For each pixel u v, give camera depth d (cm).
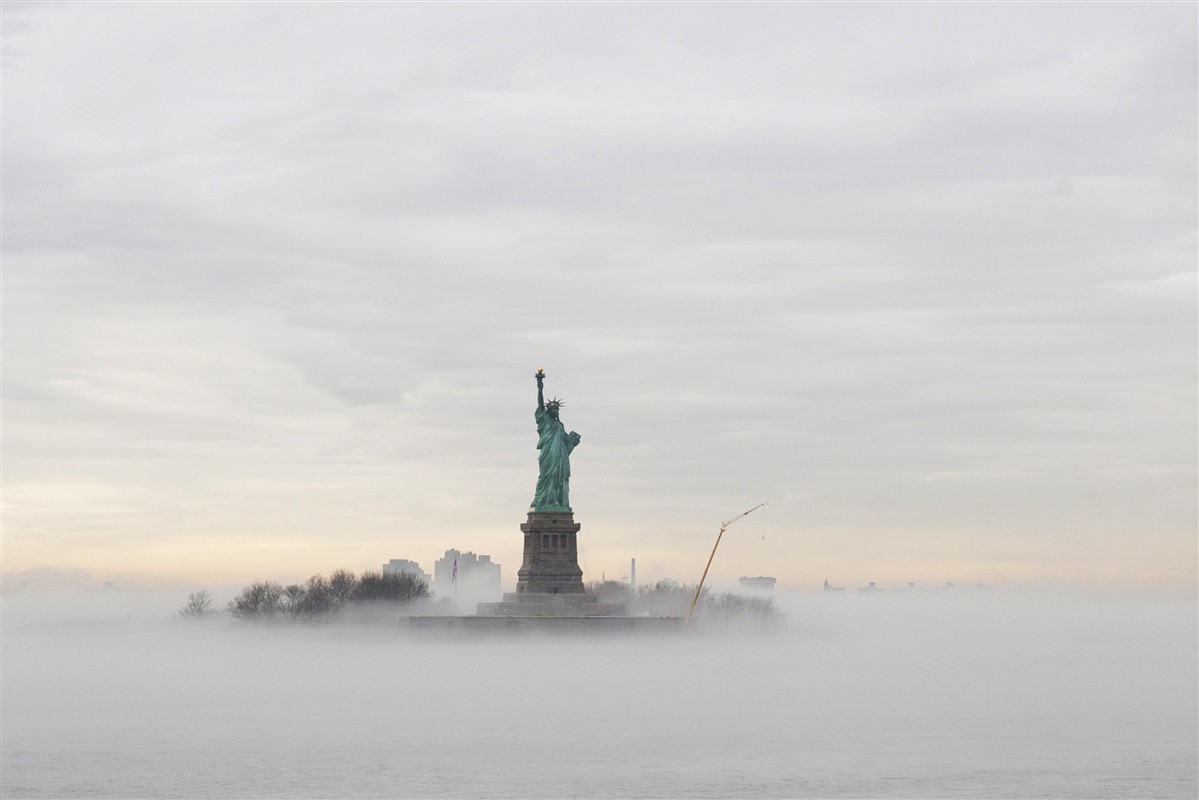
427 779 18788
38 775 19088
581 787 18262
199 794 17925
